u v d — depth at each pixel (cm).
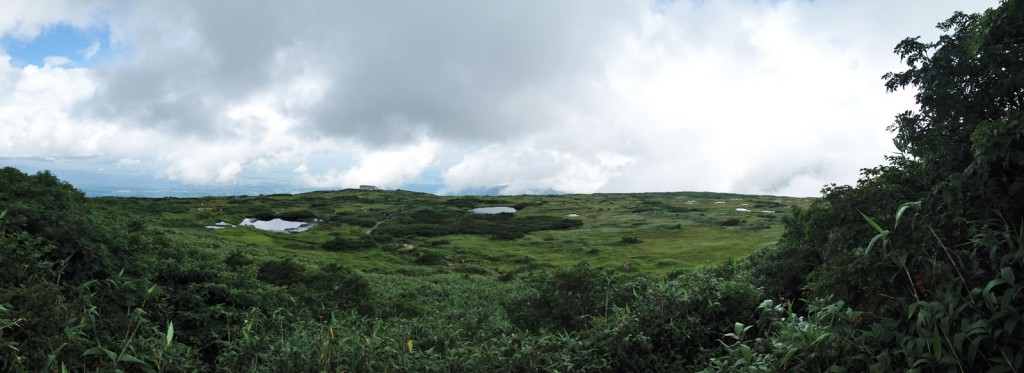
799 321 432
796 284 1258
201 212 10200
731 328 641
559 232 9169
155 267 1078
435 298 3092
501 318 1944
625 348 627
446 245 7769
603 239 8069
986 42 474
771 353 422
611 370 609
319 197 15650
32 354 479
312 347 598
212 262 1284
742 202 13450
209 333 939
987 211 351
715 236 7725
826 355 366
